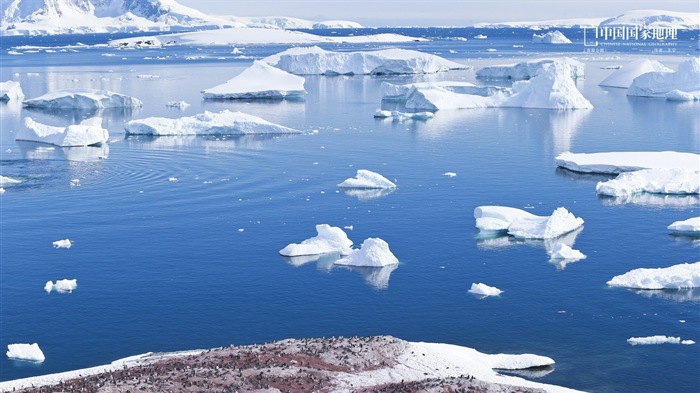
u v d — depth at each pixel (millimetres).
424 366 47094
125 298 62375
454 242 76062
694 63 192625
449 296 62500
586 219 83688
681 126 145375
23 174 107000
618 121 153375
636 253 72562
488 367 48969
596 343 53812
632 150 122750
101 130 132125
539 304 60719
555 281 65562
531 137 135500
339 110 176625
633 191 94250
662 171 97938
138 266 69625
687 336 54781
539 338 54750
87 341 54906
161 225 81875
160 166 111438
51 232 79688
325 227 75312
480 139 133750
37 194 95500
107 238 77562
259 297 62500
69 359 52281
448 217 84562
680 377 48750
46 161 116125
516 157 117312
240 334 55750
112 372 44781
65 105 181625
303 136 138500
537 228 77938
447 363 47812
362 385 43656
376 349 48594
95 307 60656
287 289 64188
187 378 42812
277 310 60000
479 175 104625
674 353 52031
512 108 178625
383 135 138875
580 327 56469
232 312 59656
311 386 42875
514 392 42750
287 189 97000
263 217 84625
